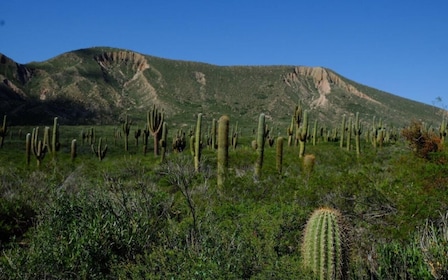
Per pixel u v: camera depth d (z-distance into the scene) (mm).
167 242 6133
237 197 10117
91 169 15844
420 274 5043
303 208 8461
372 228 7273
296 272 4863
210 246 5730
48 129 29234
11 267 5504
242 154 19391
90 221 6559
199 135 15539
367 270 5551
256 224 6867
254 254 5430
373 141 33625
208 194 9766
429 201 7809
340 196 8688
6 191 10008
